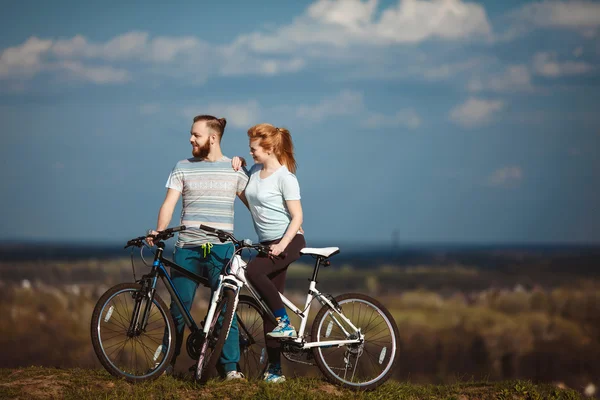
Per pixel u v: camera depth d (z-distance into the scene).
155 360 11.55
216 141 12.11
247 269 11.62
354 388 11.71
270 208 11.77
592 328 88.75
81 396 10.77
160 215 11.88
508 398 12.13
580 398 12.48
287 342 11.62
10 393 10.81
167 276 11.63
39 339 62.72
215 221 11.93
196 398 11.00
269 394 11.05
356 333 11.96
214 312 11.56
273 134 11.75
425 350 80.31
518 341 82.88
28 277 148.88
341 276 196.25
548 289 157.12
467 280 195.50
